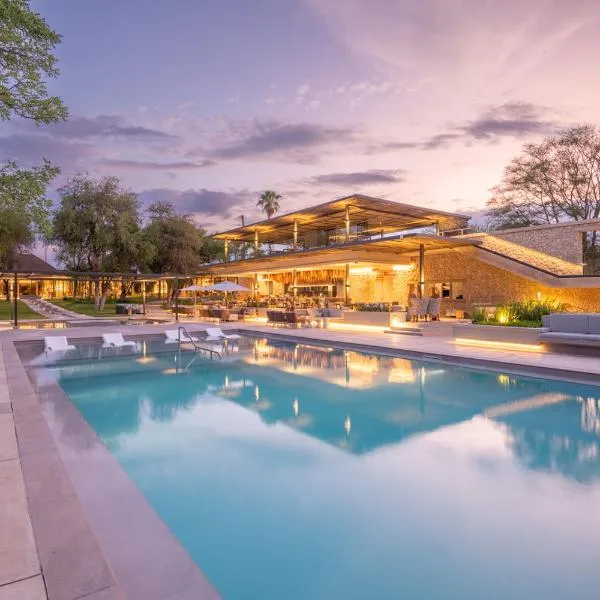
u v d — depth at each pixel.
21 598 2.09
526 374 9.55
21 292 61.41
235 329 19.77
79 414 6.59
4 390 6.92
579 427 6.29
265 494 4.34
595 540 3.46
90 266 34.03
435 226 30.45
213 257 55.09
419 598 2.79
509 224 33.19
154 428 6.56
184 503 4.16
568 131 29.78
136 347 15.16
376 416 7.05
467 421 6.67
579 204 29.73
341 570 3.11
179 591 2.53
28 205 11.01
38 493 3.29
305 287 32.66
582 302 19.23
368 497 4.24
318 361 12.39
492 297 22.08
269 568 3.13
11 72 10.05
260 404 7.91
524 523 3.72
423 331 17.02
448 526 3.69
